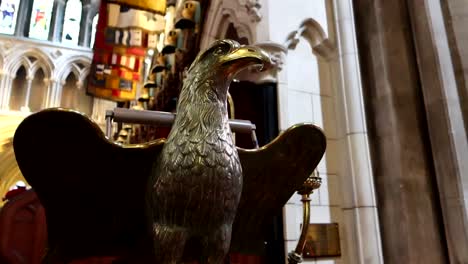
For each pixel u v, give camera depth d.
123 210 0.74
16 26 12.14
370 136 2.05
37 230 1.45
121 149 0.69
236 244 0.90
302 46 2.44
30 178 0.69
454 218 1.65
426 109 1.87
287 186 0.89
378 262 1.96
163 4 4.80
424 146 1.87
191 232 0.64
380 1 2.11
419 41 1.94
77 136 0.67
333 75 2.44
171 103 4.29
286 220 1.94
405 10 2.07
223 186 0.64
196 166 0.63
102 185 0.72
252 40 2.30
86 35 12.94
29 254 1.41
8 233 1.39
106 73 5.05
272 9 2.28
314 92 2.38
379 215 1.93
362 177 2.13
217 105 0.70
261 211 0.90
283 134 0.83
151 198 0.67
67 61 12.20
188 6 3.67
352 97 2.29
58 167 0.69
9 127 10.92
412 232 1.75
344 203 2.20
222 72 0.72
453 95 1.80
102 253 0.76
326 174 2.26
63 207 0.72
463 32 1.87
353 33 2.42
